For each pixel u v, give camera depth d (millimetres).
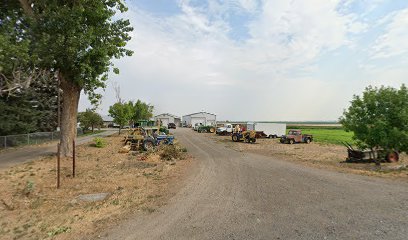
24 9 16234
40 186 10008
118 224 6172
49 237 5594
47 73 21031
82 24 15688
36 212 7297
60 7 15281
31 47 15625
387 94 13328
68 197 8672
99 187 9828
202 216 6566
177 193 8820
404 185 9547
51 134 30922
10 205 7863
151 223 6176
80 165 14430
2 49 13320
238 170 12969
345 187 9281
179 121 105938
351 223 5898
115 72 17516
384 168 13516
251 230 5621
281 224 5918
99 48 15445
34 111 29203
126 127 70438
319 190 8906
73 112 17562
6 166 13906
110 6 17469
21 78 19906
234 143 30469
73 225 6219
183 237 5352
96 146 24047
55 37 14656
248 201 7762
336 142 32750
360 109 14000
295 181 10359
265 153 20812
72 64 15195
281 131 42688
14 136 24047
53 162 15227
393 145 13383
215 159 17000
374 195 8211
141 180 10867
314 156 19000
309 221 6062
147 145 22016
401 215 6363
